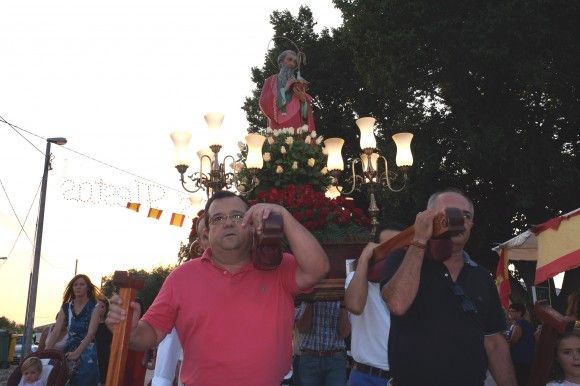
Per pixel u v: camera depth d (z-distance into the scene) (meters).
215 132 7.67
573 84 17.12
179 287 2.99
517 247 11.45
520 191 18.41
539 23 16.17
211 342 2.88
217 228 2.96
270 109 9.34
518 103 18.47
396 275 2.82
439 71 18.42
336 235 4.23
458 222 2.40
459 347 2.96
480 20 16.73
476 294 3.17
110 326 2.72
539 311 3.09
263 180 5.80
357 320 4.70
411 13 17.97
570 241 7.05
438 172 19.70
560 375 3.58
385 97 21.14
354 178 7.80
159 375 4.33
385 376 4.54
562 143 19.44
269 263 2.74
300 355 6.01
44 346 7.22
